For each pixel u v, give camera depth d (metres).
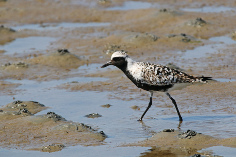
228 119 14.08
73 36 30.39
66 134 13.12
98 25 33.81
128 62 14.75
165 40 27.42
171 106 15.95
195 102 16.16
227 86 17.73
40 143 12.53
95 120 14.70
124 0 41.97
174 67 20.84
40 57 24.23
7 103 17.06
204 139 12.19
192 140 12.16
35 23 35.31
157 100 16.73
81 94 18.03
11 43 29.23
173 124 13.95
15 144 12.51
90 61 23.91
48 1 41.19
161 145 12.02
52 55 24.19
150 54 24.78
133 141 12.55
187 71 20.77
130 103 16.55
